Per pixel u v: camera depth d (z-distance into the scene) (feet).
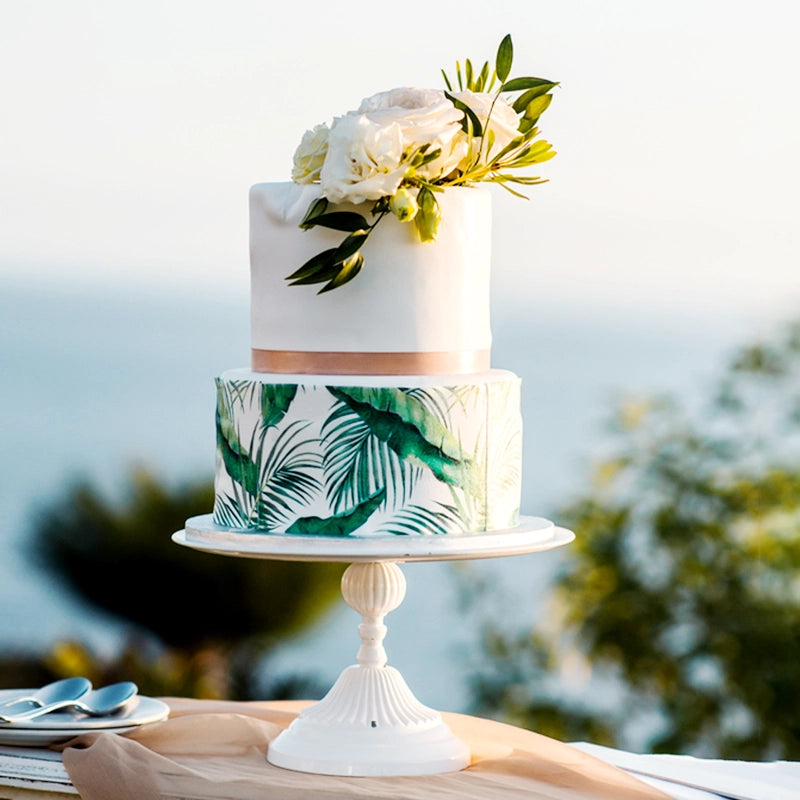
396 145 6.56
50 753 7.09
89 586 15.93
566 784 6.72
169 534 15.79
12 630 17.08
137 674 16.08
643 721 22.35
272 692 16.20
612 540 22.52
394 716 7.04
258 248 7.07
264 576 15.64
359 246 6.66
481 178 7.17
